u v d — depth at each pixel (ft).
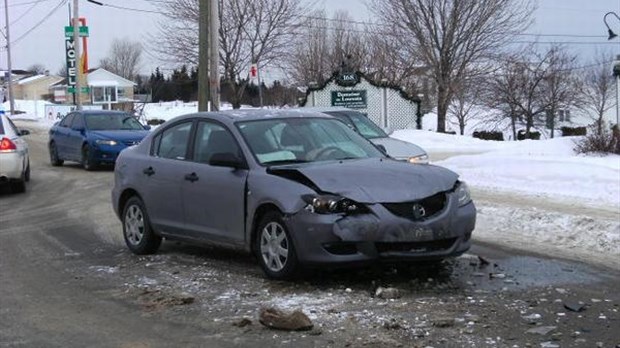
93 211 38.60
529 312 18.07
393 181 20.51
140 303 20.20
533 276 21.94
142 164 26.71
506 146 79.20
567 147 69.00
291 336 16.70
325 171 20.90
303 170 21.02
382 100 96.99
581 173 46.03
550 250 25.99
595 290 20.26
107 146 57.93
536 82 120.78
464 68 111.14
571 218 31.14
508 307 18.52
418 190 20.22
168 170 25.25
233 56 119.55
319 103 96.27
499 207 35.50
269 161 22.34
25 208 40.29
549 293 19.92
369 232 19.49
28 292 21.89
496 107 142.82
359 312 18.20
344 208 19.80
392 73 126.11
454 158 59.67
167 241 29.30
